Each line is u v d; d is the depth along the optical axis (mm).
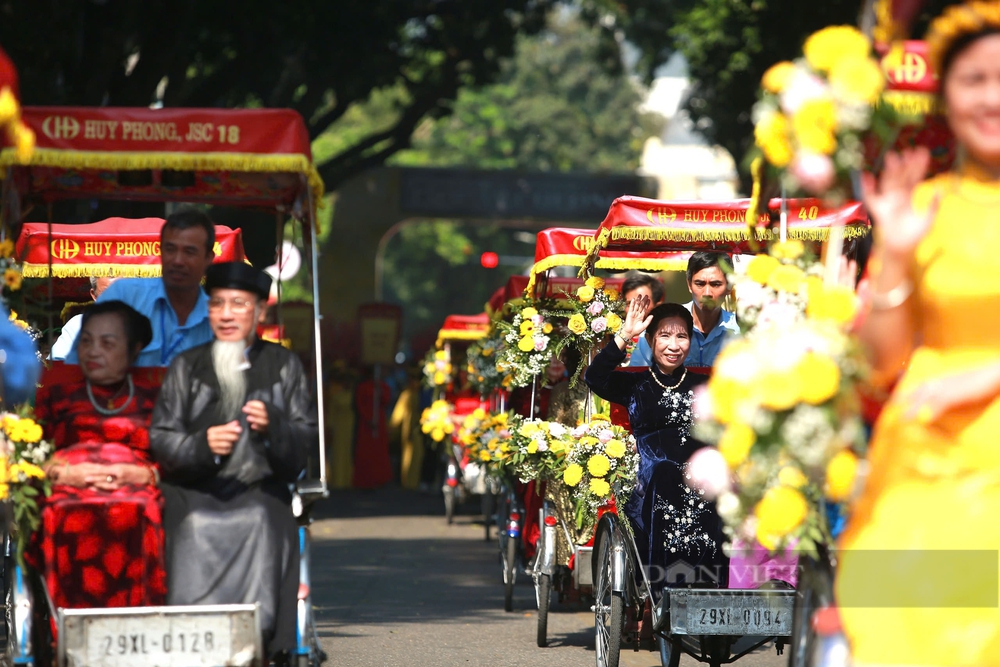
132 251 30141
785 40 68000
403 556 44562
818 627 13789
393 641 28125
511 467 28312
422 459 77375
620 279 35156
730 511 13391
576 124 185375
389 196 116125
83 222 45812
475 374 45719
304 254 21672
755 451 12828
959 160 12711
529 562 31406
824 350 12695
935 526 12242
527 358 29297
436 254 198750
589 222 118625
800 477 13172
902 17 14062
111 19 54750
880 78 12711
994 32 12117
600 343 28656
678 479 21812
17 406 17922
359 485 77438
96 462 17562
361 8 67375
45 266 29297
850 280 15508
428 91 86938
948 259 12203
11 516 17266
